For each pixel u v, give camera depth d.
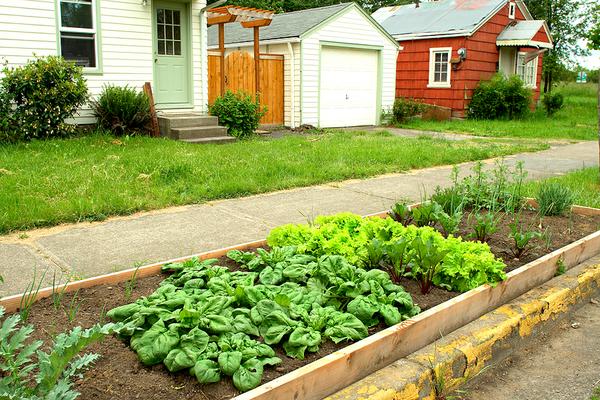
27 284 4.23
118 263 4.76
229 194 7.35
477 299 3.58
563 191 6.11
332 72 17.30
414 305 3.43
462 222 5.59
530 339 3.79
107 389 2.52
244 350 2.70
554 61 30.12
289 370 2.70
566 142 14.73
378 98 18.84
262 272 3.65
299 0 35.00
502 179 6.30
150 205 6.63
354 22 17.47
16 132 10.27
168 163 8.52
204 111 13.88
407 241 3.83
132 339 2.85
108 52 12.27
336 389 2.69
